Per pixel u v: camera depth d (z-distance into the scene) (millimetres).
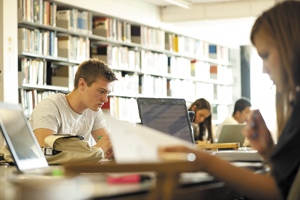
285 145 877
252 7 5969
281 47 947
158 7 6488
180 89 6879
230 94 8195
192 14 6320
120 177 873
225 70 8062
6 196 715
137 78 6027
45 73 4703
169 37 6621
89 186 816
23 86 4430
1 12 4223
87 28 5223
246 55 8312
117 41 5648
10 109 1315
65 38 4941
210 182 948
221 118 7895
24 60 4438
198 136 4102
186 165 739
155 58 6352
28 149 1354
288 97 946
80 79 2607
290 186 872
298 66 929
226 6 6117
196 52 7238
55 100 2566
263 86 7168
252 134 1030
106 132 2877
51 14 4781
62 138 1752
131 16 5938
